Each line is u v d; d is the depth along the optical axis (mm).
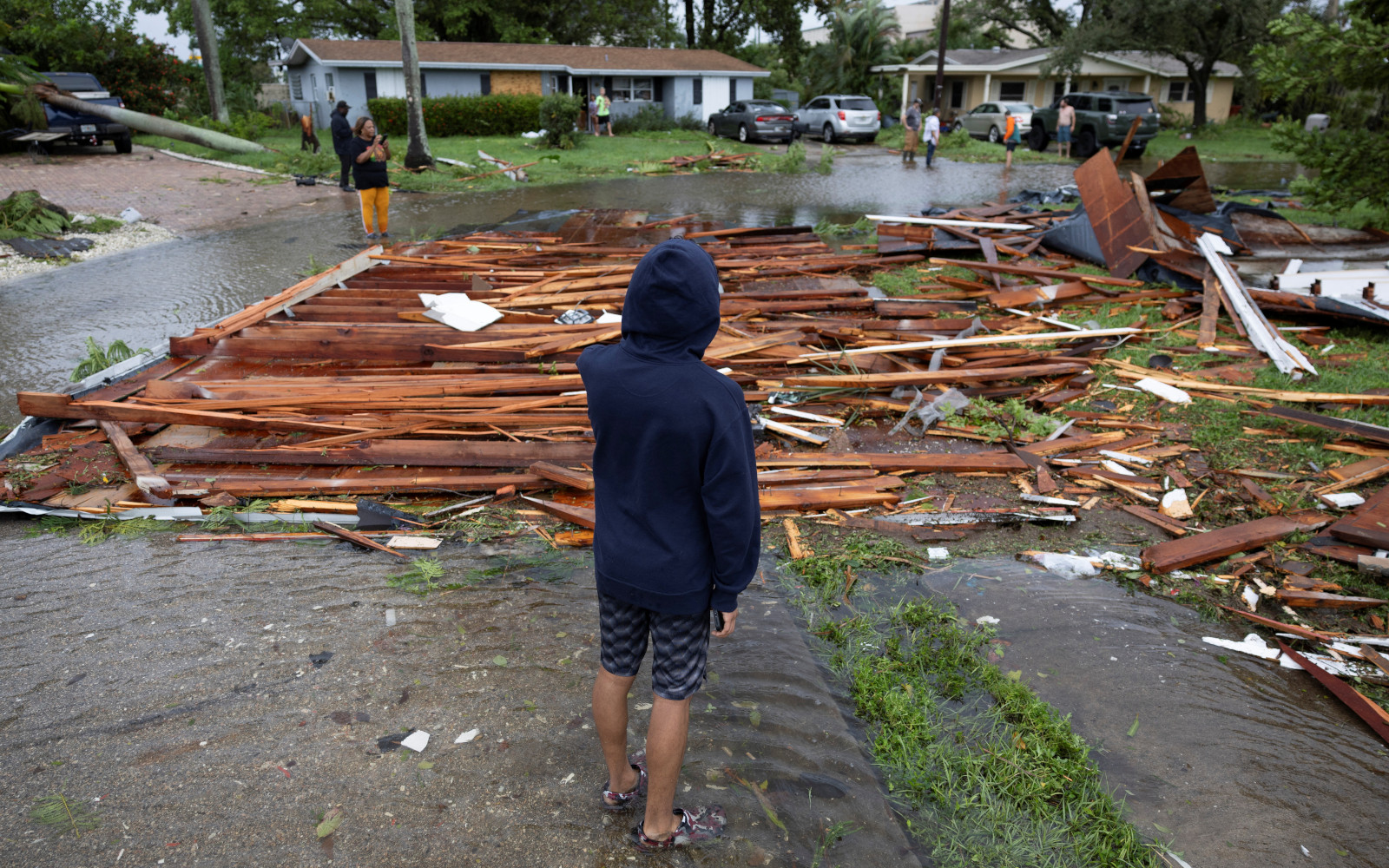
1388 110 11172
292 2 35500
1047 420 5645
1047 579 4027
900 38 50719
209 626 3482
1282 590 3840
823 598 3818
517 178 20516
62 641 3357
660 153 25938
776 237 12289
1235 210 10820
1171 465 5133
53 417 5285
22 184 17031
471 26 40438
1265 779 2781
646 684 3164
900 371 6430
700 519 2119
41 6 27578
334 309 7531
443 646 3379
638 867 2361
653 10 43531
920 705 3098
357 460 4863
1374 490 4762
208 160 22250
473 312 7379
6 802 2553
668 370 1994
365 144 12703
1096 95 25406
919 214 14891
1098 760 2873
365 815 2529
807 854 2432
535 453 4922
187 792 2602
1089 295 8883
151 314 8641
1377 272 8945
